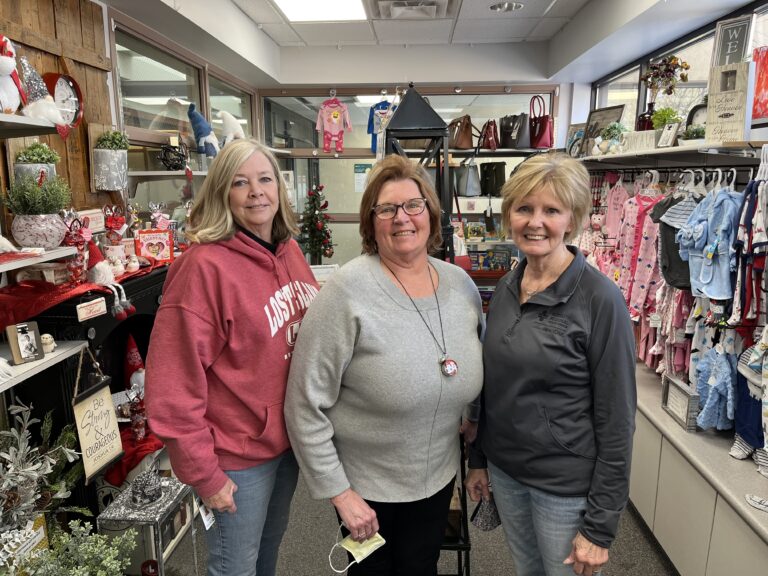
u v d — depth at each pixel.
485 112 5.43
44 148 1.76
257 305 1.25
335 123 5.32
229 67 4.25
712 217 1.92
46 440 1.57
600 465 1.19
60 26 2.18
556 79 4.97
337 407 1.26
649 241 2.61
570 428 1.22
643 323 2.67
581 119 5.22
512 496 1.37
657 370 2.53
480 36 4.67
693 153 2.36
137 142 2.93
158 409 1.16
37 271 1.68
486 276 5.04
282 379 1.30
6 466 1.45
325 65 5.00
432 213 1.27
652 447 2.18
